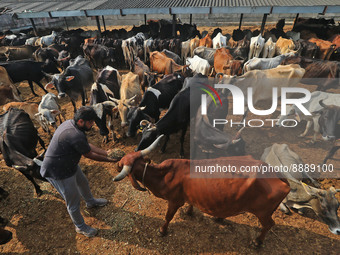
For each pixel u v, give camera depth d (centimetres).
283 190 266
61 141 279
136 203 430
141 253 347
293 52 968
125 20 2508
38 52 1102
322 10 967
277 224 378
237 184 276
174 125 508
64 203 436
